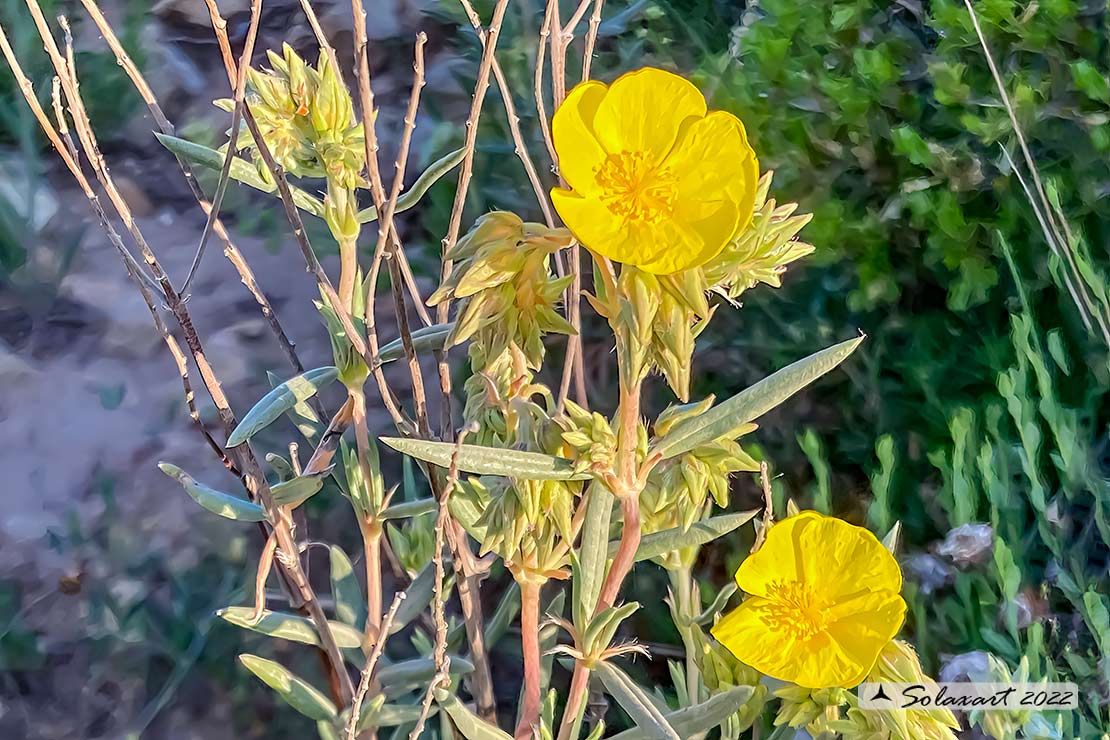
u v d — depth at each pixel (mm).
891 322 371
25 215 471
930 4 399
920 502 344
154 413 407
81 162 505
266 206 491
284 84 245
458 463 219
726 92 400
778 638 230
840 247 374
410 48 547
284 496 259
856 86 385
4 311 442
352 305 264
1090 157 359
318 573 347
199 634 327
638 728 251
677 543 241
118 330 436
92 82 518
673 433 224
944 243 361
